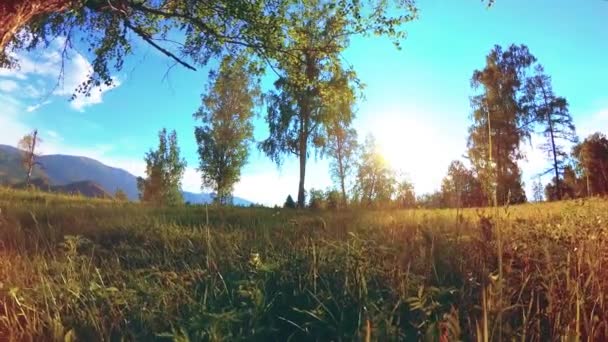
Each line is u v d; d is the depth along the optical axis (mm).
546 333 3021
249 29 13766
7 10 5156
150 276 4910
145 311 3816
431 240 4684
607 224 5906
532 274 3758
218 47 13914
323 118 46938
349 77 15352
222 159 54875
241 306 3639
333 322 3344
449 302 3254
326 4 14500
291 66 15023
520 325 3088
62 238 7859
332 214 13039
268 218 12008
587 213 7645
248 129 55688
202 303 3730
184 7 13383
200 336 3049
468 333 2932
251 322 3264
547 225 6414
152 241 7797
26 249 6777
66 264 5449
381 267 4281
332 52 14781
